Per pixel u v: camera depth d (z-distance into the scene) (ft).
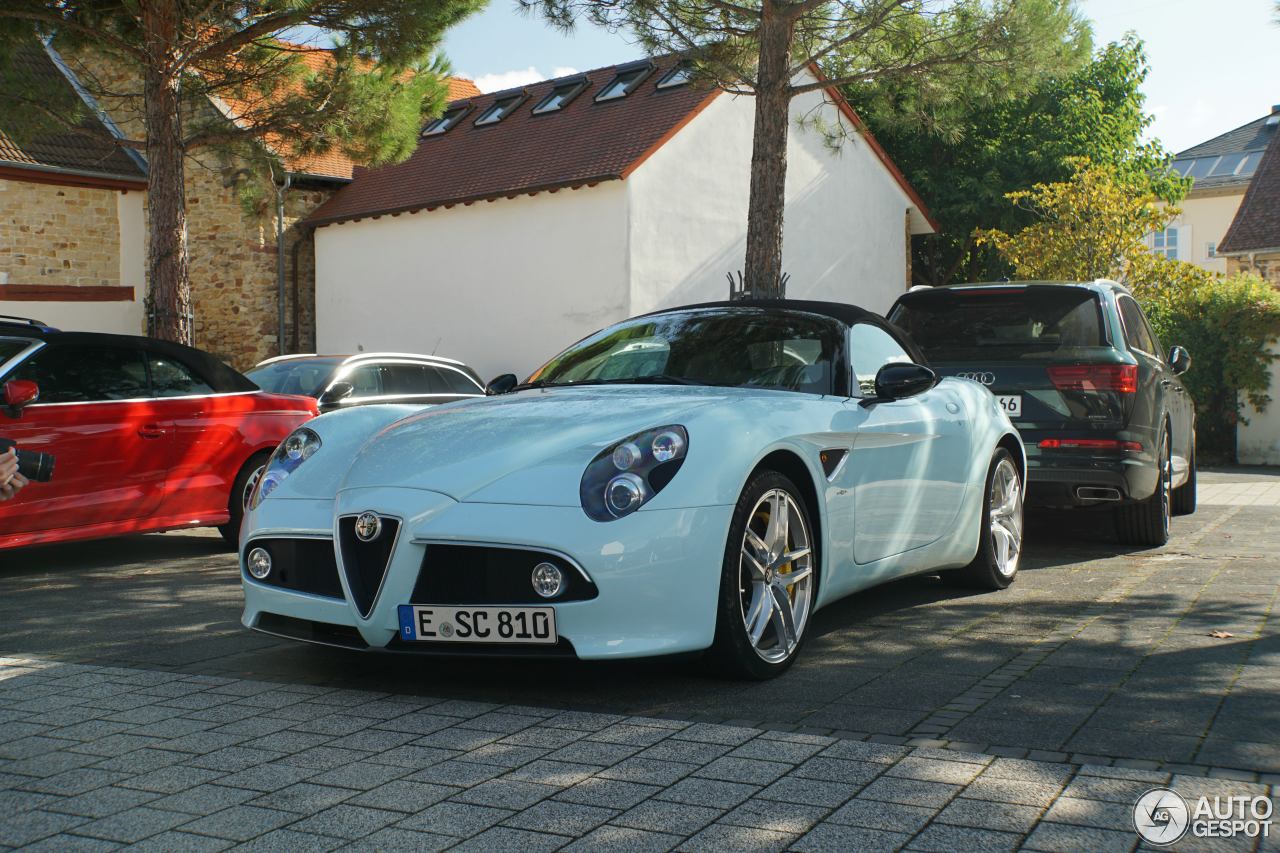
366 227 65.67
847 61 38.73
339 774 9.06
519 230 58.18
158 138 37.91
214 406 23.32
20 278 61.26
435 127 73.15
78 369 21.38
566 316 56.29
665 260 55.83
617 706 11.22
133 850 7.59
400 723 10.53
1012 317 22.15
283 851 7.53
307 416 25.34
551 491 11.23
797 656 12.90
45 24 38.99
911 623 15.19
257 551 12.57
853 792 8.42
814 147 64.75
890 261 70.90
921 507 15.62
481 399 14.49
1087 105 74.38
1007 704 10.92
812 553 13.15
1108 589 17.70
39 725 10.57
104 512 21.34
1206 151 120.57
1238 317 49.80
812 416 13.39
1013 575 18.33
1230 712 10.50
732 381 14.73
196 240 67.51
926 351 22.57
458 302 61.26
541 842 7.61
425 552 11.30
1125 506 22.62
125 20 39.68
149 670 12.91
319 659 13.53
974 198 75.10
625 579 11.01
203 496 23.09
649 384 14.82
